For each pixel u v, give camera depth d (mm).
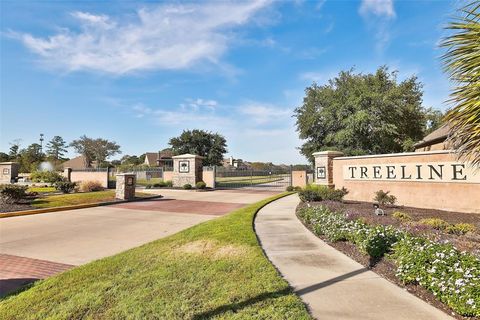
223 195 21625
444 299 3920
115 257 6227
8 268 5965
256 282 4707
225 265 5539
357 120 23719
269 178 40406
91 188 23406
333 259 6031
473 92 3736
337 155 16203
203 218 12000
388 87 25797
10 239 8375
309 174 26719
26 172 47219
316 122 28203
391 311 3820
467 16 3885
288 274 5191
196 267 5484
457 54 3898
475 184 9859
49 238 8516
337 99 26859
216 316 3705
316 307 3949
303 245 7148
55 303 4195
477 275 3963
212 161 59562
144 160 87438
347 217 8812
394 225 7957
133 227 10141
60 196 17312
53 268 5977
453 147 4883
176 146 60969
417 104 27781
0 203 13789
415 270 4504
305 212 10633
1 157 50906
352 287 4594
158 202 17250
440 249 4914
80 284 4805
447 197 10617
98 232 9328
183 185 27312
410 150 27234
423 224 8000
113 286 4699
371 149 25219
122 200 17047
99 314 3857
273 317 3621
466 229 7496
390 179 12734
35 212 12906
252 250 6434
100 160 69312
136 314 3812
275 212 12375
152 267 5551
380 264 5535
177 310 3883
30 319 3811
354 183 14617
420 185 11531
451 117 4141
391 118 24562
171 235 8234
